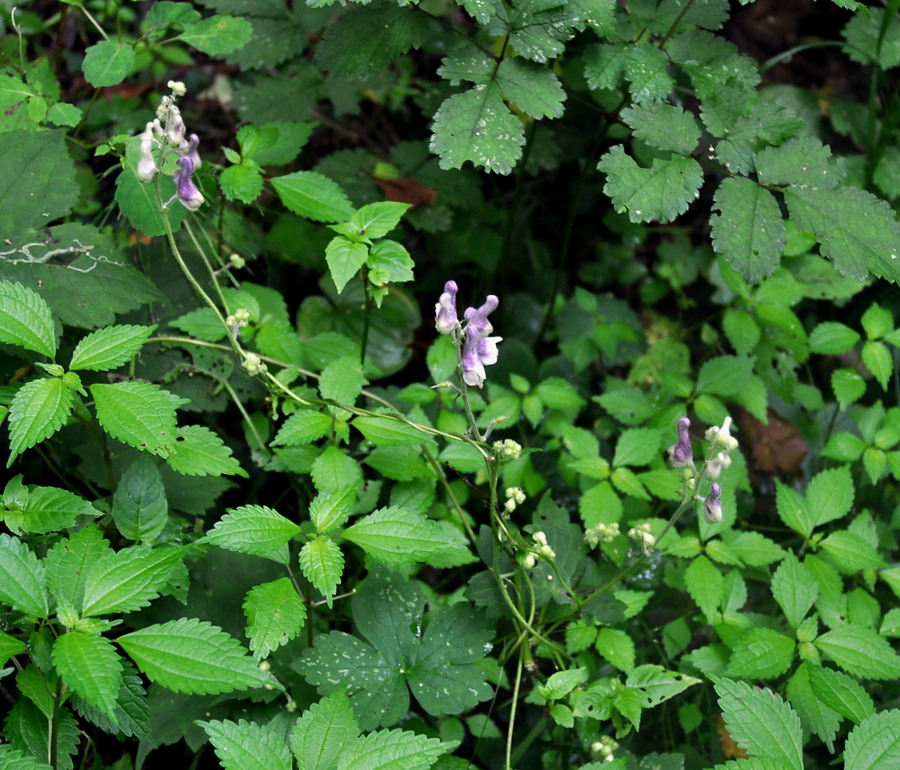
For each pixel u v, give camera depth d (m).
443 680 0.49
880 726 0.45
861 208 0.52
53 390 0.46
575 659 0.53
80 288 0.51
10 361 0.52
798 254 0.65
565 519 0.53
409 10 0.55
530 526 0.53
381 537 0.47
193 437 0.50
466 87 0.66
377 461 0.53
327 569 0.46
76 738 0.46
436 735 0.51
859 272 0.52
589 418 0.67
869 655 0.51
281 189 0.54
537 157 0.67
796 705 0.50
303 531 0.50
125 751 0.53
